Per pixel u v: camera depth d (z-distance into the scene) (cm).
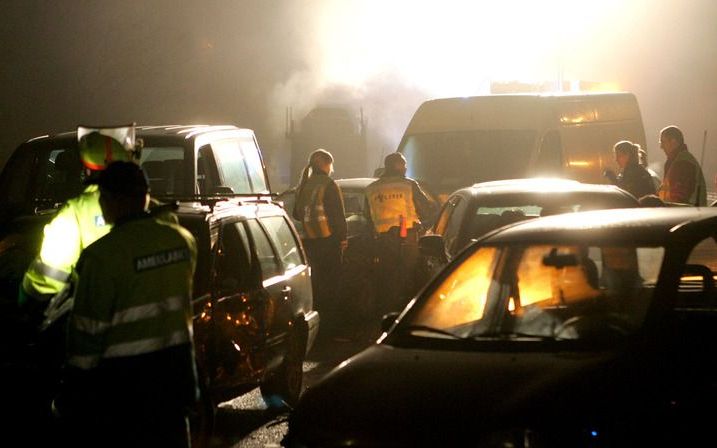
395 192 1306
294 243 930
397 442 469
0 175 1077
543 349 523
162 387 513
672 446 467
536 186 1079
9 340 661
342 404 500
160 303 514
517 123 1741
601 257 575
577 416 459
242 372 743
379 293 1336
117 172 519
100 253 507
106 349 508
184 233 532
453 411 471
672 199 1256
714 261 567
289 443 509
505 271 593
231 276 781
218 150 1145
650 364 487
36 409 652
